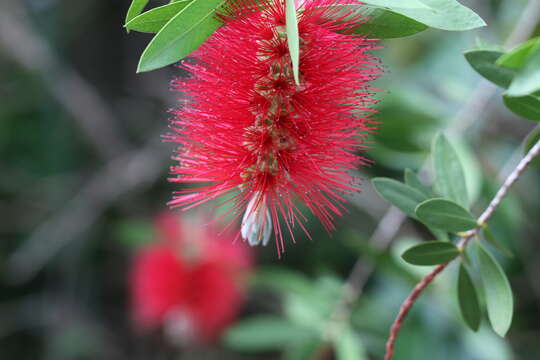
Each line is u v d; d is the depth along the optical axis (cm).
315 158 154
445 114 301
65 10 546
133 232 373
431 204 152
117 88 573
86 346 526
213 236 366
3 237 568
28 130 558
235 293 370
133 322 549
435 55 409
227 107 149
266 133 151
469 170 261
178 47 130
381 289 411
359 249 278
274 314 514
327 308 301
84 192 500
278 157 154
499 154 370
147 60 127
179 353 542
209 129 151
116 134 533
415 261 157
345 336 284
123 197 518
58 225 505
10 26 497
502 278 152
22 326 545
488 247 343
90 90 527
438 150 180
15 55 507
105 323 563
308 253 484
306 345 289
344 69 148
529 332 422
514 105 147
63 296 551
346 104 152
